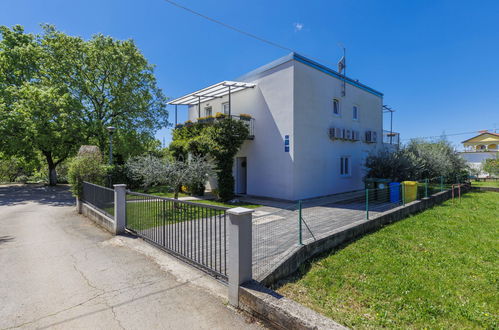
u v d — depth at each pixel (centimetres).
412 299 309
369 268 402
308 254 443
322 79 1241
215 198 1219
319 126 1216
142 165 948
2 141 1577
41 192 1756
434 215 816
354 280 363
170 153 1431
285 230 596
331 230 577
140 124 1945
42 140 1528
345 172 1403
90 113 1819
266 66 1202
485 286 345
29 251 488
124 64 1781
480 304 302
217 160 1109
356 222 610
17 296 309
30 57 1695
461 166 1527
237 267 285
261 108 1228
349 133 1370
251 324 254
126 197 625
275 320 243
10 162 2691
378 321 265
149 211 544
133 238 573
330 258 448
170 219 487
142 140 1953
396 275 379
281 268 370
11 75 1753
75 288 330
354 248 502
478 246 508
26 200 1374
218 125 1110
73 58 1700
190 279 357
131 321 258
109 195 670
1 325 248
